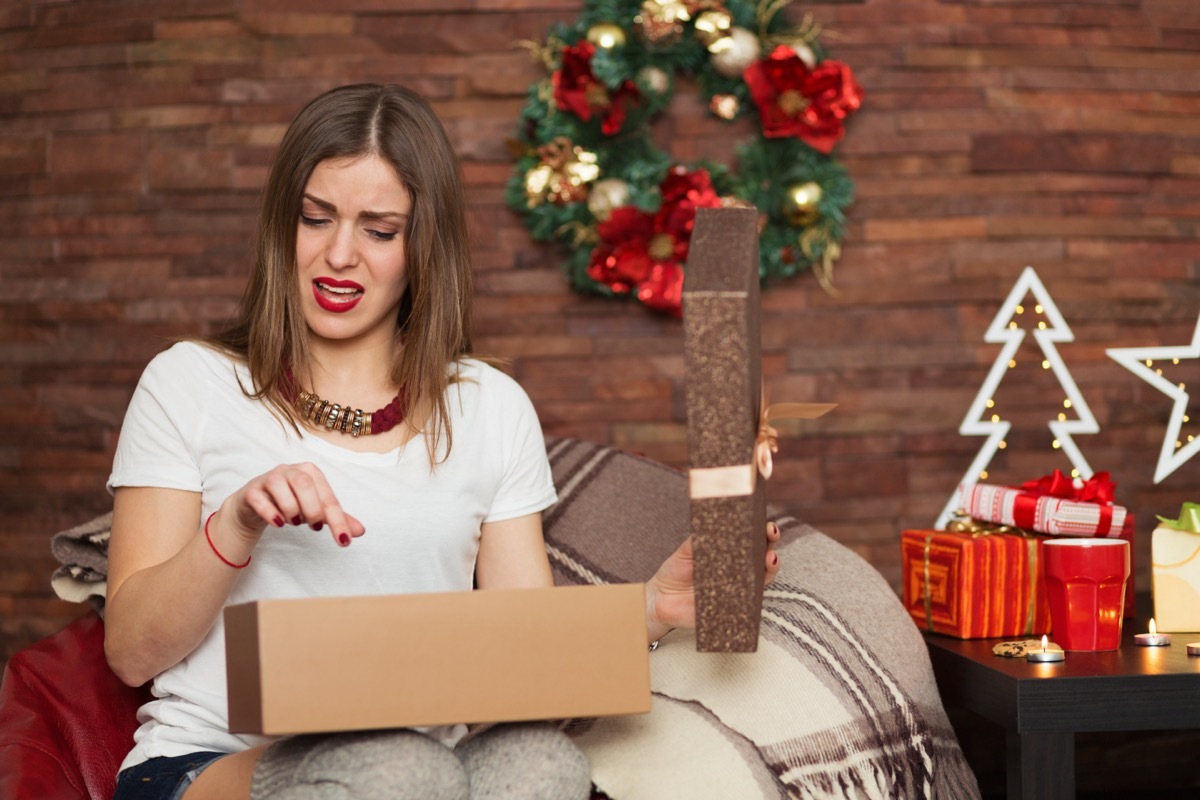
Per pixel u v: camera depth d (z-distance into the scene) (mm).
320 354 1392
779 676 1378
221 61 2293
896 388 2326
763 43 2258
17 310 2340
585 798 1086
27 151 2340
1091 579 1495
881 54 2314
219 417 1309
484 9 2285
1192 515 1635
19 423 2334
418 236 1371
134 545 1265
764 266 2264
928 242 2330
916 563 1699
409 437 1370
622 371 2318
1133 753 2262
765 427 1127
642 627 1045
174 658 1214
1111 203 2350
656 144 2305
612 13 2229
